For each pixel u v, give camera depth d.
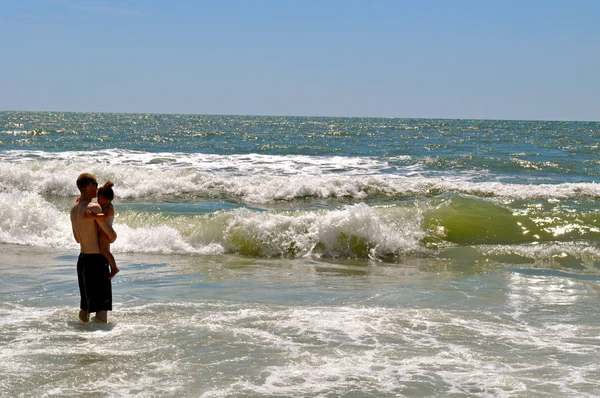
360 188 18.89
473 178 22.34
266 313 6.79
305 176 21.61
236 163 25.31
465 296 7.88
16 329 6.05
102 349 5.46
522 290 8.27
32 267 9.34
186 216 12.24
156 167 23.55
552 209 13.83
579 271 9.62
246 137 50.16
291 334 6.00
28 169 19.17
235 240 11.43
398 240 11.46
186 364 5.10
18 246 11.27
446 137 52.41
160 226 11.84
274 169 23.70
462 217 12.62
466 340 5.92
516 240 11.98
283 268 9.91
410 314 6.85
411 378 4.86
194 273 9.31
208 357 5.29
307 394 4.50
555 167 25.53
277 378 4.80
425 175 22.88
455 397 4.50
